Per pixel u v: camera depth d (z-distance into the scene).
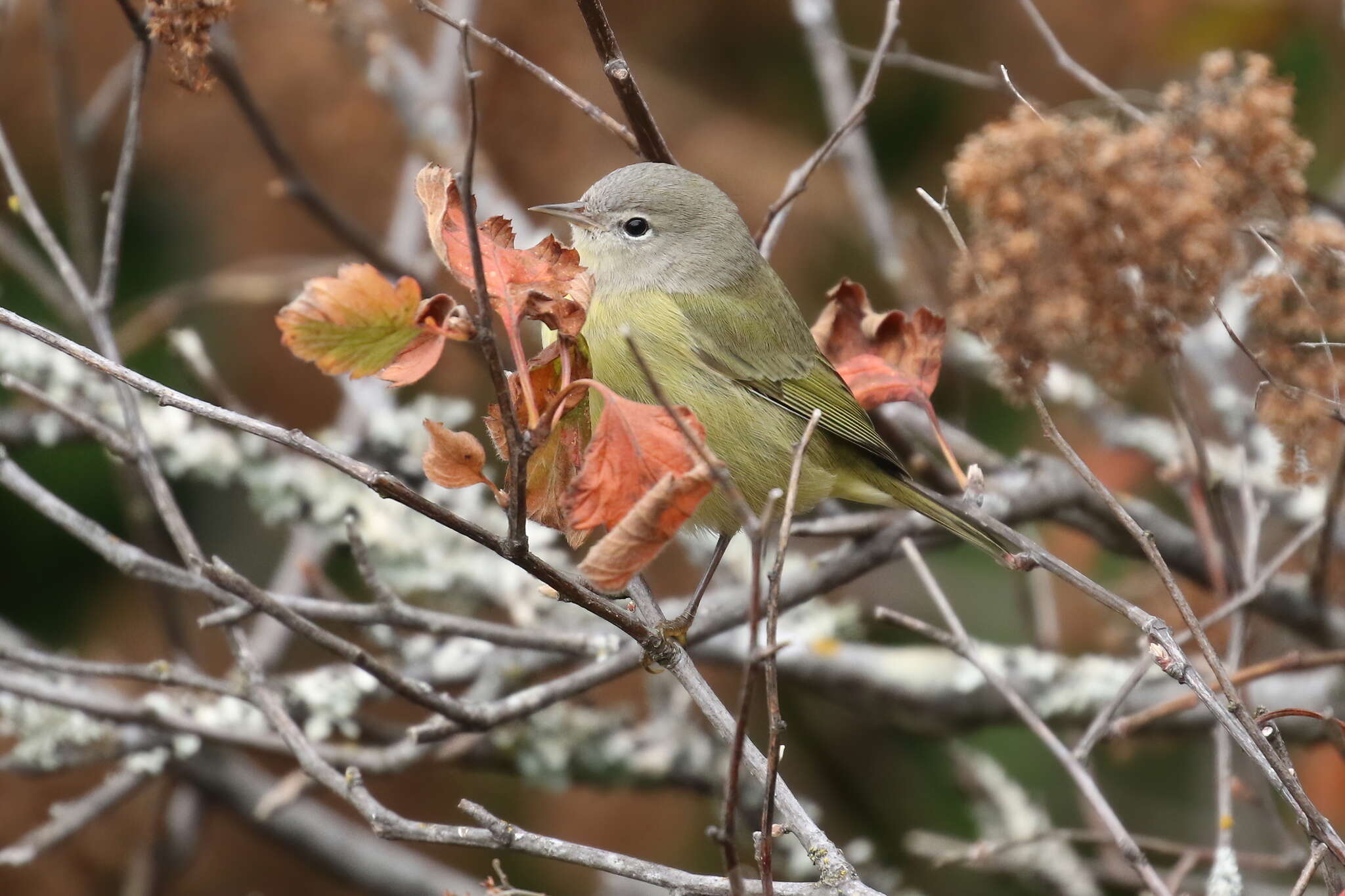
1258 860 8.15
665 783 10.72
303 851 11.51
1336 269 7.26
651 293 9.35
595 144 14.09
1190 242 6.96
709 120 14.73
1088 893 10.66
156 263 14.59
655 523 5.19
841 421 9.49
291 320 5.09
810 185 14.51
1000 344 7.23
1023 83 14.70
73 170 10.89
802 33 15.07
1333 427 7.93
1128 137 7.04
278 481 10.45
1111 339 7.29
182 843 11.16
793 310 9.71
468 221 4.70
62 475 14.26
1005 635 14.18
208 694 9.95
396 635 10.13
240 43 13.93
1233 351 12.12
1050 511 9.64
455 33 13.05
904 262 13.06
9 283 14.21
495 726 7.17
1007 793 11.06
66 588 14.19
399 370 5.23
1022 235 7.05
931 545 10.02
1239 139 7.31
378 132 14.20
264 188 14.30
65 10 13.14
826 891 5.36
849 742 13.95
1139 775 13.55
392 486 4.91
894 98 15.26
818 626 10.88
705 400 9.29
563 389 5.19
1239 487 11.41
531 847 5.59
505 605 10.27
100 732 9.52
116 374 5.17
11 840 12.12
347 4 12.45
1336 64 13.87
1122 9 14.21
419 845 13.20
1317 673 10.16
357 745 11.21
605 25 7.64
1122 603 5.95
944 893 13.08
